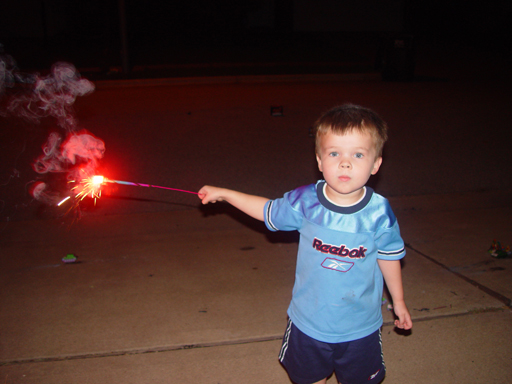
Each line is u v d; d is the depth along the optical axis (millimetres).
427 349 3016
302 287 2191
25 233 4598
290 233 4660
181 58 18984
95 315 3334
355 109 2043
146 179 6199
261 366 2865
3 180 6027
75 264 4035
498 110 10398
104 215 5043
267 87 13875
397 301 2242
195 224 4859
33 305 3445
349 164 1955
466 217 5047
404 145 7789
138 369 2832
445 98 11891
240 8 25531
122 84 14258
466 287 3691
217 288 3686
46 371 2803
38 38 25891
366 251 2078
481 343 3066
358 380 2291
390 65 14867
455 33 30141
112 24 24266
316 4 30922
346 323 2145
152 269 3973
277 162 6938
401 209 5281
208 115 10062
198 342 3061
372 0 31203
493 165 6793
